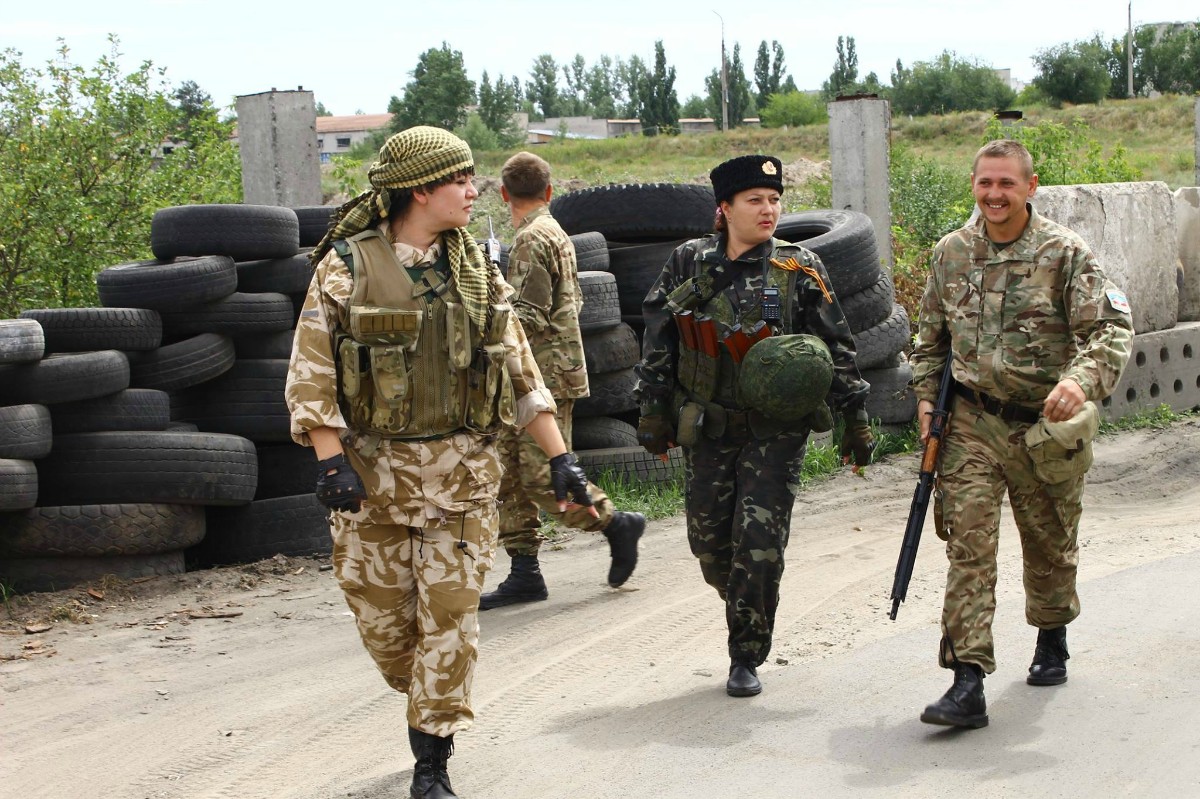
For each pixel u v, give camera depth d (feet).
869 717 14.46
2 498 21.48
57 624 20.93
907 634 17.72
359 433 12.07
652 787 12.80
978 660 13.56
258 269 26.40
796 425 15.06
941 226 53.11
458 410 12.15
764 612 15.14
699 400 15.29
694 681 16.37
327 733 15.43
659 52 412.36
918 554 22.97
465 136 268.82
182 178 46.29
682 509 27.37
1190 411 37.47
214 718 16.21
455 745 14.55
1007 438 13.94
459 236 12.43
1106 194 35.42
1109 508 26.84
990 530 13.78
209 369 25.08
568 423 20.97
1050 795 11.95
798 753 13.47
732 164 14.94
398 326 11.80
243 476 24.09
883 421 32.73
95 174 43.50
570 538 25.68
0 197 40.96
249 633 20.15
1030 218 13.98
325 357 11.83
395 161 11.91
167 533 23.21
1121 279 35.73
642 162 164.66
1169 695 14.42
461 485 12.18
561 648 18.38
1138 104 175.01
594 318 27.94
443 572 12.13
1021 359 13.79
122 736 15.74
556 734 14.65
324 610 21.31
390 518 12.06
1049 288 13.76
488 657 18.17
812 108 300.40
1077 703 14.39
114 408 23.62
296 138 40.91
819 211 34.55
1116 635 16.81
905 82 281.74
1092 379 13.08
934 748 13.34
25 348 22.16
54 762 14.96
